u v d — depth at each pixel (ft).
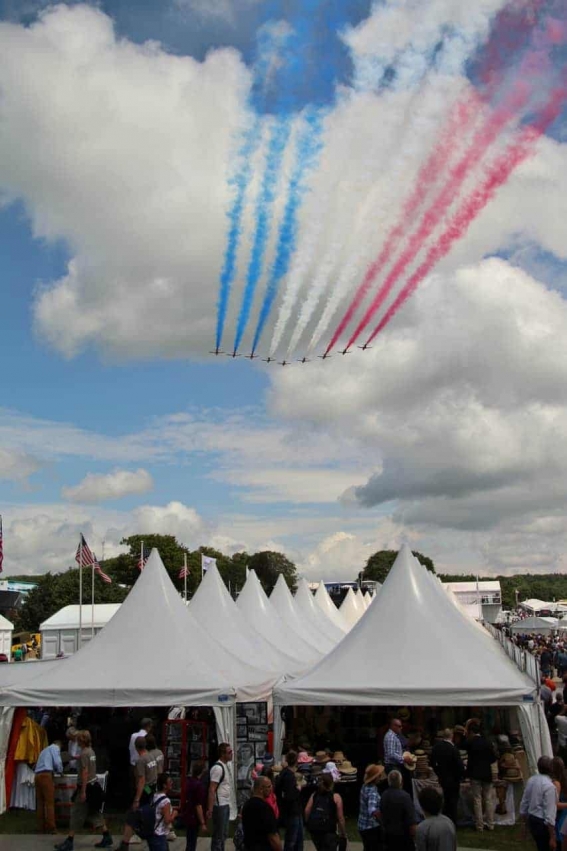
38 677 62.13
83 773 48.75
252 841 32.96
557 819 36.22
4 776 58.95
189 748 58.08
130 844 48.52
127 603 68.39
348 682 58.65
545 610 341.21
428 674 58.54
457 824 53.11
